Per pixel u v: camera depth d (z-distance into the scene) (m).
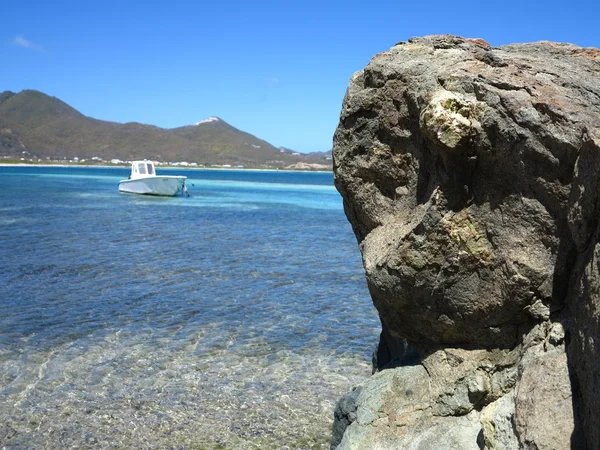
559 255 4.66
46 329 11.72
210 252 21.83
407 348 6.24
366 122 6.05
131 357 10.20
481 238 5.05
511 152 4.72
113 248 22.22
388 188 6.08
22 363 9.80
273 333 11.71
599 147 3.90
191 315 12.95
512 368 5.04
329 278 17.23
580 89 4.90
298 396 8.65
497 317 5.09
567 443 3.90
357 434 5.37
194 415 8.02
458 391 5.24
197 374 9.46
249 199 55.03
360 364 9.98
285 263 19.73
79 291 14.98
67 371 9.49
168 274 17.42
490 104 4.80
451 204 5.11
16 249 21.28
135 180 53.31
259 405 8.34
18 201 44.56
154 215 36.44
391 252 5.43
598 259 3.96
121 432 7.52
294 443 7.29
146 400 8.46
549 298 4.76
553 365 4.34
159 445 7.21
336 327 12.18
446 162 5.02
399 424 5.33
